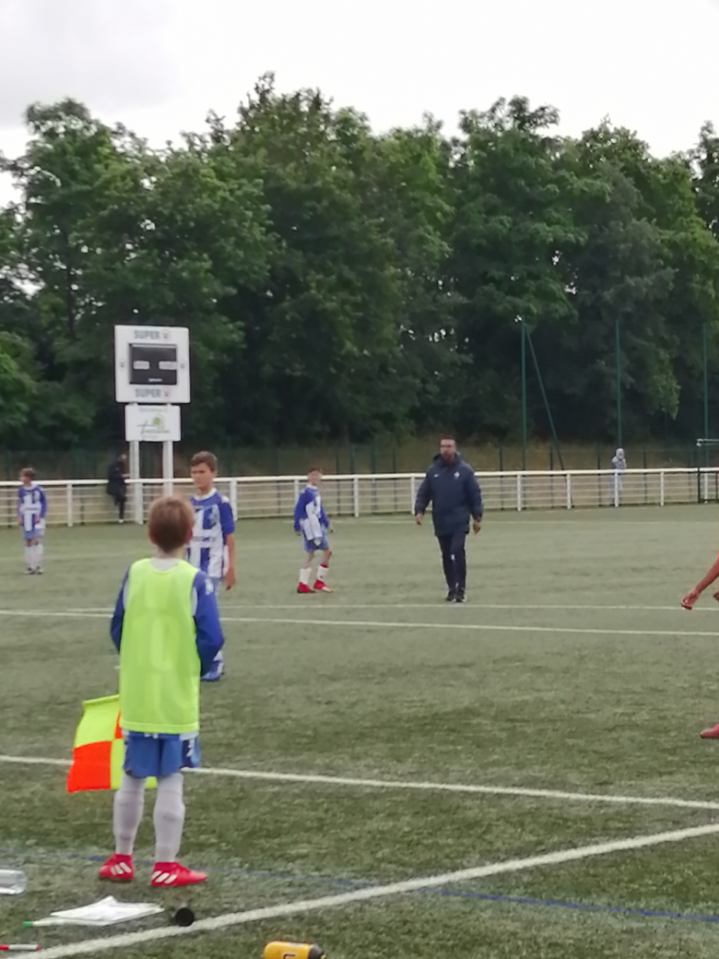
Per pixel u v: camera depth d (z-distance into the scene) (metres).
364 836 7.83
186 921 6.27
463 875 7.05
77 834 8.02
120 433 64.69
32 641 17.06
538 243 81.19
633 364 83.88
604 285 83.81
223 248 63.06
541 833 7.86
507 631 17.33
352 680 13.60
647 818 8.18
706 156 102.69
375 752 10.18
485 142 83.12
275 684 13.40
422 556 30.30
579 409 83.31
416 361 75.56
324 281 66.81
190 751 6.93
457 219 82.44
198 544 14.36
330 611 19.80
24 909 6.60
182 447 66.25
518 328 80.25
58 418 62.72
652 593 21.89
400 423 75.19
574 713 11.70
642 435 85.12
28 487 27.48
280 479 49.62
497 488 53.56
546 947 5.94
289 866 7.25
